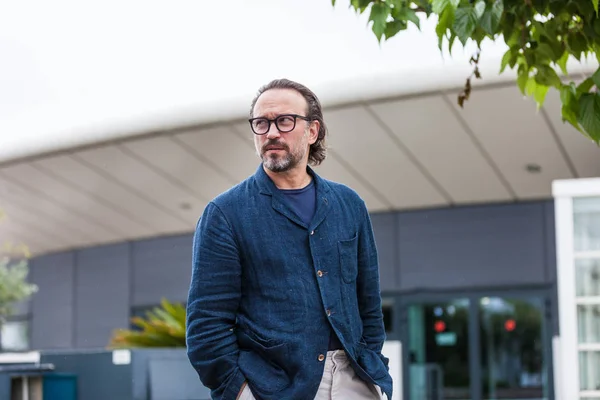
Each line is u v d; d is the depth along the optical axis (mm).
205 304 3635
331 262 3676
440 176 21031
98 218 26531
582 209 10953
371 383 3678
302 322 3588
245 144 20969
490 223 21906
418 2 5504
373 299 3867
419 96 18422
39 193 25625
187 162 22250
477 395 21391
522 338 21297
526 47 5539
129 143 21922
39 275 30422
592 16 5258
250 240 3643
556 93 17344
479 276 21875
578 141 18828
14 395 8977
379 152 20500
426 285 22359
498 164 20219
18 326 31047
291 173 3736
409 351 22266
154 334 11156
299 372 3553
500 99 18000
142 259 27375
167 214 25391
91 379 9430
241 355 3637
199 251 3688
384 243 22922
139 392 9289
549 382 20812
